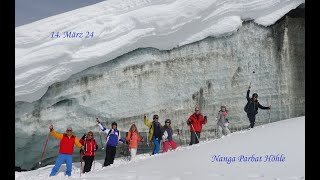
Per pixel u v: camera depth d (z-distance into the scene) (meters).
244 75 14.45
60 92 15.62
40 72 15.55
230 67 14.66
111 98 15.38
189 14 15.19
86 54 15.41
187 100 14.91
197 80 14.93
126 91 15.38
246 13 14.82
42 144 15.48
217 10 15.13
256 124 13.95
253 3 14.68
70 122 15.48
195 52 15.14
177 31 15.20
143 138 14.88
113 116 15.27
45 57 15.53
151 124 11.74
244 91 14.30
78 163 13.54
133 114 15.21
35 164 15.55
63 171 11.52
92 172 8.84
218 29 14.94
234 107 14.34
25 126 15.65
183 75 15.09
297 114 13.57
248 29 14.71
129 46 15.35
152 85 15.27
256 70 14.30
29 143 15.64
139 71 15.40
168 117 14.95
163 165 8.12
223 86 14.62
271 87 13.98
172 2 15.84
